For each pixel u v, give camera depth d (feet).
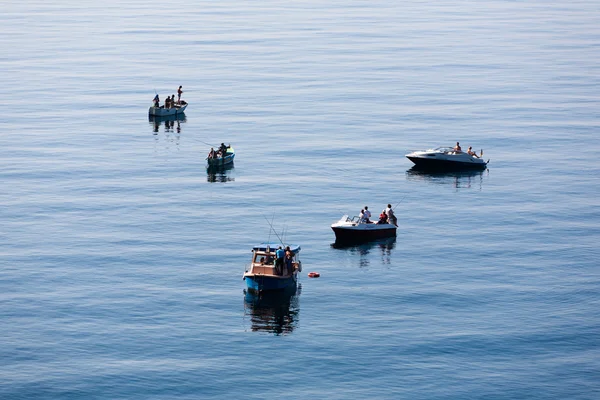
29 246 531.09
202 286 474.90
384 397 365.20
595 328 425.28
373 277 490.08
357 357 397.19
